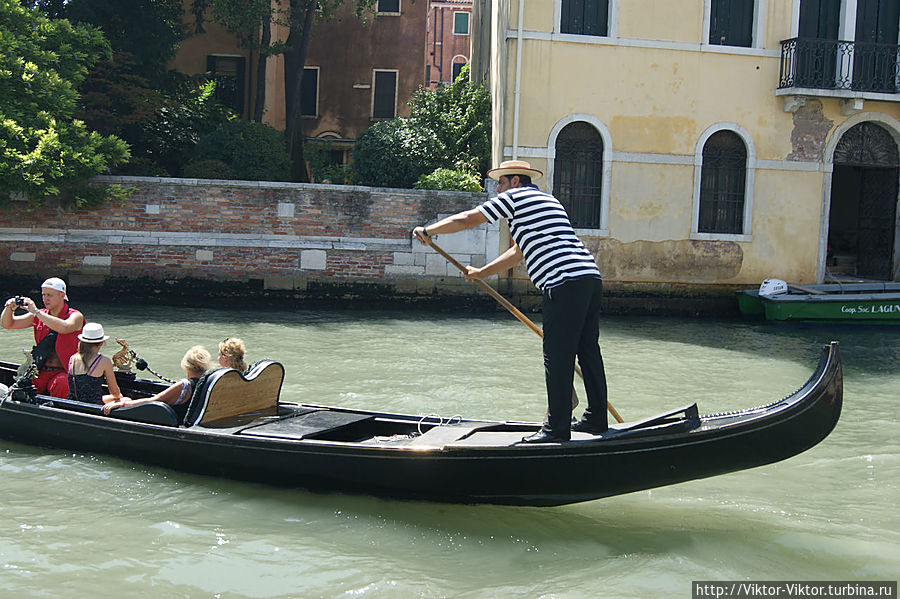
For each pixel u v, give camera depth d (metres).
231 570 3.72
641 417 6.77
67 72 13.05
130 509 4.39
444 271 13.33
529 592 3.58
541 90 13.54
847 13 13.92
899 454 5.78
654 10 13.68
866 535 4.31
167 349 8.88
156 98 15.40
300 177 17.45
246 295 13.10
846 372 8.99
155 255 12.86
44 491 4.60
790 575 3.82
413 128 14.81
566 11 13.70
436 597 3.52
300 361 8.52
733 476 5.31
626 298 13.99
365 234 13.21
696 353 9.98
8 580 3.54
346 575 3.70
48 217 12.68
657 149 13.84
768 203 14.13
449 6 23.67
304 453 4.57
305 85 21.25
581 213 13.91
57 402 5.36
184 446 4.82
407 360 8.79
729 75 13.90
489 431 4.89
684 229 13.95
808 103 14.07
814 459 5.67
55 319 5.61
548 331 4.24
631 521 4.48
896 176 14.57
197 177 14.28
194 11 17.58
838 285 13.77
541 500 4.47
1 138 11.86
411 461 4.43
